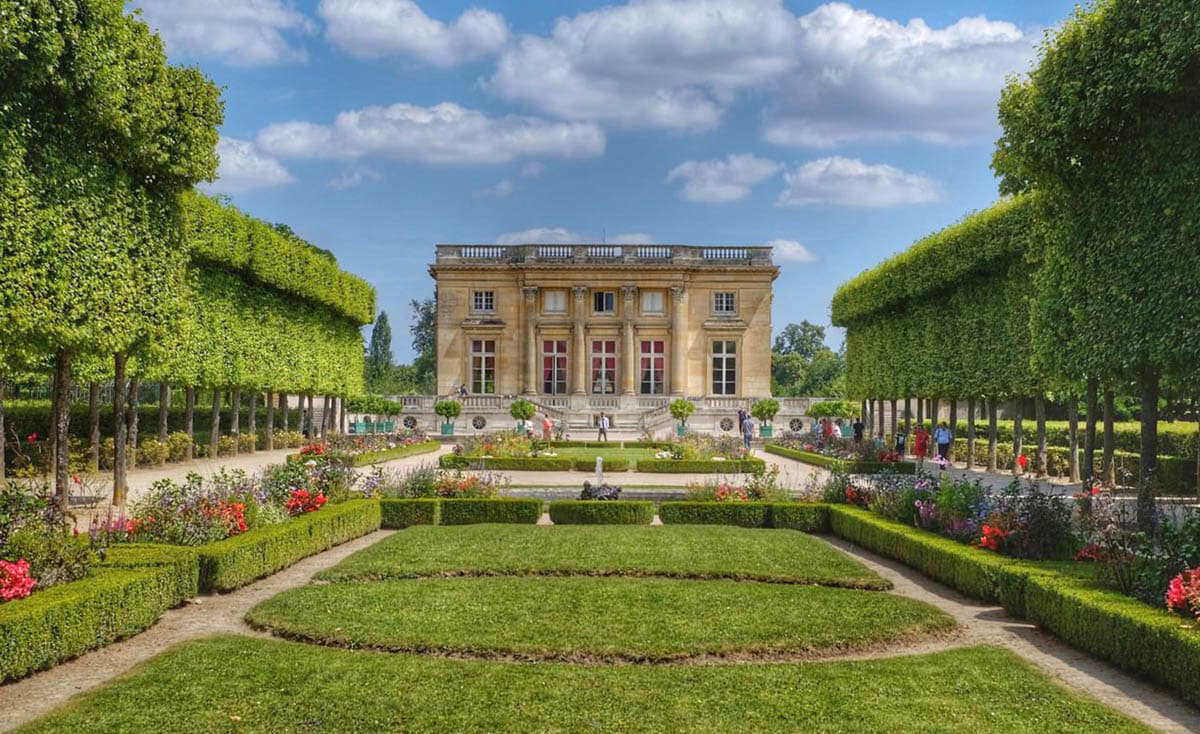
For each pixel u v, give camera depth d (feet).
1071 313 63.46
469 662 30.30
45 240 51.52
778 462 125.90
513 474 99.96
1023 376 93.86
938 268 110.32
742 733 24.29
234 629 34.86
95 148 57.72
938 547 44.86
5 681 28.45
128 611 33.37
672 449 121.08
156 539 43.73
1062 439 131.03
